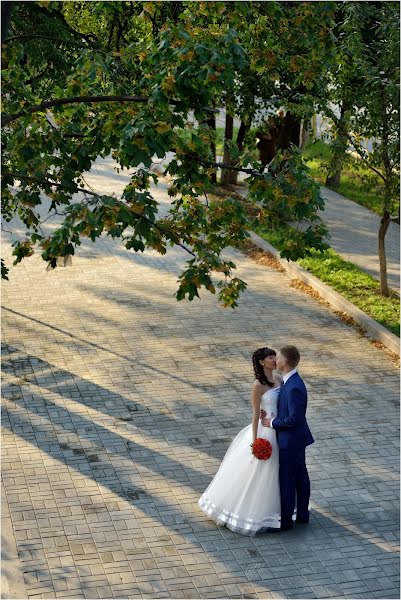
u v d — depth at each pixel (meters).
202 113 7.34
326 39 8.92
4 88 8.34
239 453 7.84
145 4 8.16
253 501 7.73
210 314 13.45
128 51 8.41
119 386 10.69
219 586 7.01
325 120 14.41
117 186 22.55
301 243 8.21
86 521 7.81
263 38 8.84
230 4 8.28
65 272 15.12
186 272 7.96
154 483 8.52
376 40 14.66
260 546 7.58
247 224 8.67
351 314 13.58
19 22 12.72
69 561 7.21
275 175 7.89
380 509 8.28
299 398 7.54
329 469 8.97
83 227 7.09
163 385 10.79
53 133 8.06
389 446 9.53
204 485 8.53
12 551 7.30
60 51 13.08
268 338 12.59
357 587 7.10
